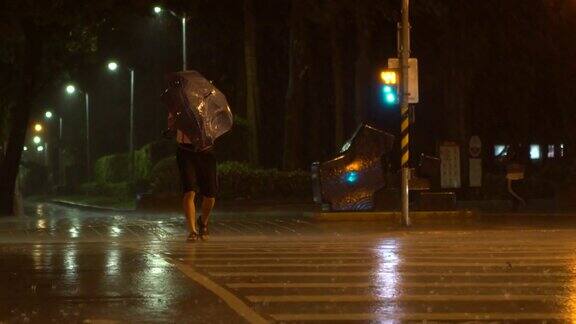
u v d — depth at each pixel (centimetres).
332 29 7050
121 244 2984
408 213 4181
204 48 8581
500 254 2586
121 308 1694
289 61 7500
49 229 3981
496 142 8269
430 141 8338
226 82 8631
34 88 6769
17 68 7156
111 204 9556
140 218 5050
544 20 6819
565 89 7262
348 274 2141
